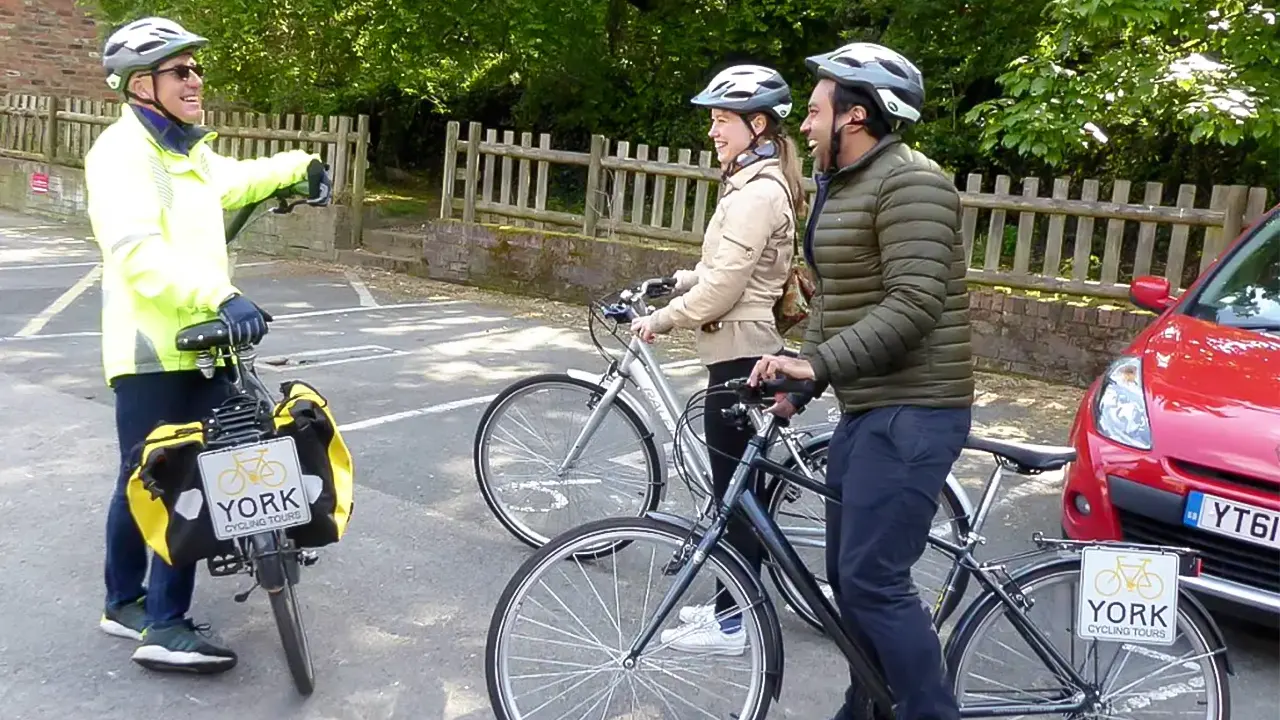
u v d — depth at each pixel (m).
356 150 12.29
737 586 2.98
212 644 3.48
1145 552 2.90
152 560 3.50
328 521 3.26
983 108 8.34
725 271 3.50
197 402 3.45
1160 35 7.78
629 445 4.33
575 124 15.82
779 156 3.59
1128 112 7.81
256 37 13.76
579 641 3.17
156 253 3.06
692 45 14.86
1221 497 3.70
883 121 2.67
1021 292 8.53
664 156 9.98
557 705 3.23
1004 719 3.02
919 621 2.75
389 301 10.22
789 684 3.63
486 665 3.01
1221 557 3.75
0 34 16.61
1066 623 2.99
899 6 12.65
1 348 7.50
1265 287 4.77
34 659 3.50
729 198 3.55
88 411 6.11
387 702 3.39
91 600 3.91
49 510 4.68
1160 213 7.95
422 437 5.96
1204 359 4.29
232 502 3.12
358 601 4.03
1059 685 3.00
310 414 3.25
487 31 13.80
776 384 2.67
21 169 15.43
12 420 5.89
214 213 3.38
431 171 19.52
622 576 3.23
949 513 3.44
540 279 10.57
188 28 13.00
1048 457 2.96
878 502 2.71
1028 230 8.49
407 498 5.06
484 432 4.51
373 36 13.69
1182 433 3.86
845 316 2.74
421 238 11.85
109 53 3.21
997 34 12.10
